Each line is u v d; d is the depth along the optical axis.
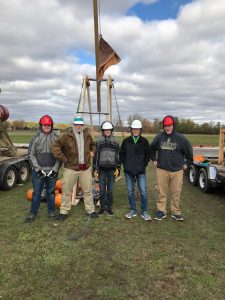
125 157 6.41
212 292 3.82
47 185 6.34
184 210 7.23
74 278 4.08
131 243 5.21
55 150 6.01
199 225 6.16
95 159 6.54
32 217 6.23
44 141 6.11
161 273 4.24
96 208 7.19
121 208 7.20
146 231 5.77
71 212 6.80
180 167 6.31
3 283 3.94
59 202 7.09
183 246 5.13
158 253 4.85
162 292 3.80
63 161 6.10
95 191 7.56
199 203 7.95
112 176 6.64
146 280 4.07
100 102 8.50
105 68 8.13
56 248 4.93
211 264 4.52
